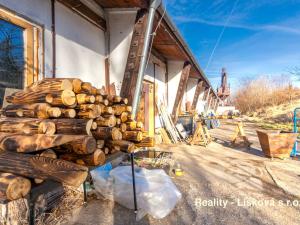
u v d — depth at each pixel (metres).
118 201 3.18
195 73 12.36
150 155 5.71
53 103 1.97
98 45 4.81
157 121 8.81
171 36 6.32
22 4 3.01
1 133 1.78
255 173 4.81
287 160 6.02
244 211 3.06
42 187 1.61
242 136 8.07
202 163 5.64
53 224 2.70
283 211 3.06
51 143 1.63
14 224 2.40
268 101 30.38
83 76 4.32
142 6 4.55
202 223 2.75
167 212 2.91
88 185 3.42
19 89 2.98
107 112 2.42
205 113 16.27
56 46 3.62
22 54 3.05
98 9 4.76
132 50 4.72
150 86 7.99
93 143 1.85
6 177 1.38
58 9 3.66
